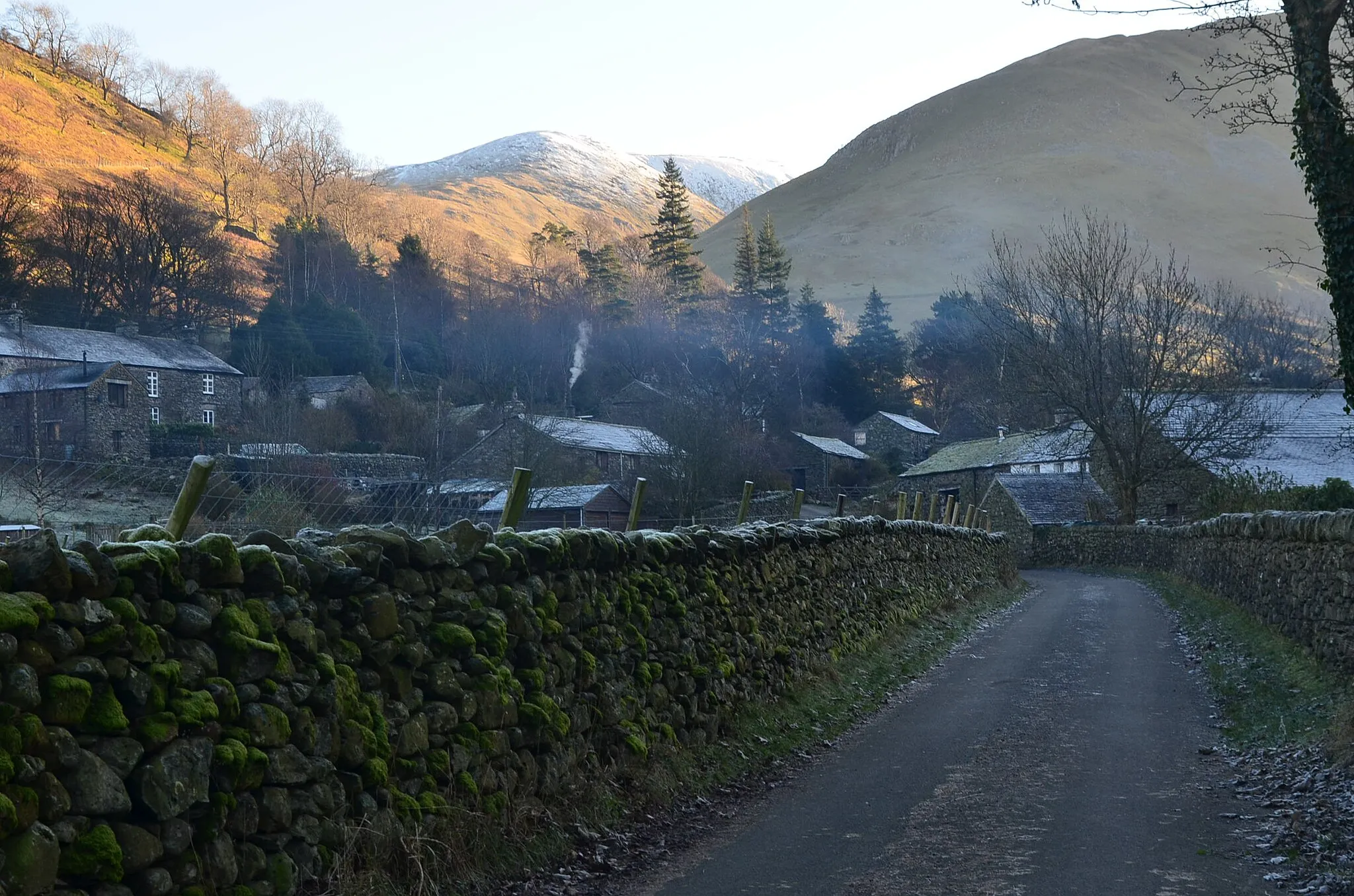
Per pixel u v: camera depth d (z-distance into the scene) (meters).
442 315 90.88
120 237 78.88
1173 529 33.62
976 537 29.30
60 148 132.38
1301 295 166.00
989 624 21.59
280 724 4.84
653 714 8.71
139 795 4.07
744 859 6.77
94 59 168.75
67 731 3.85
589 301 95.44
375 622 5.73
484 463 42.94
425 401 64.56
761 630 11.66
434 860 5.55
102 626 4.08
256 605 4.91
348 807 5.27
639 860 6.77
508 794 6.61
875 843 7.05
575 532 8.14
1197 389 45.62
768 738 10.10
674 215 118.56
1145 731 10.55
